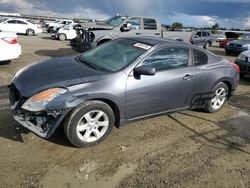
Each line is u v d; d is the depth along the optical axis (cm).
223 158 439
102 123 436
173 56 514
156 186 361
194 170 401
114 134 481
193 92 546
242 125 568
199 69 547
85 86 411
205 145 475
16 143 427
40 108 387
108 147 440
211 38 2350
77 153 417
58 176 365
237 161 434
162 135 495
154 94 481
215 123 566
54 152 413
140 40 524
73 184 354
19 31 2792
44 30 3969
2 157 392
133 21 1256
